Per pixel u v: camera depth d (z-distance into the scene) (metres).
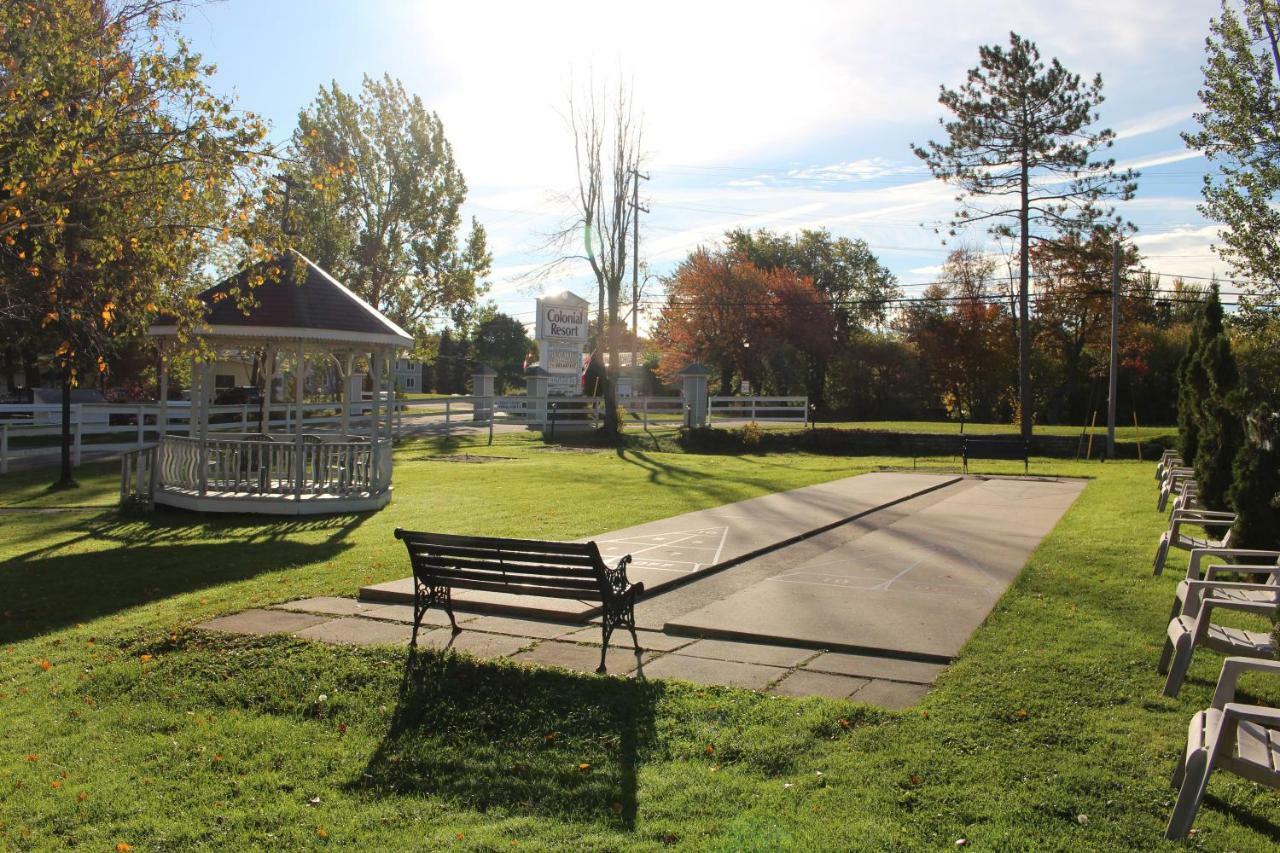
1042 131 32.88
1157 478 19.45
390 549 11.93
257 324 15.63
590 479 20.73
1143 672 6.34
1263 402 9.23
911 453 31.11
